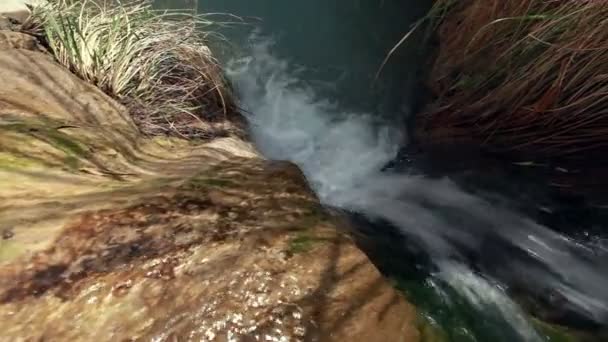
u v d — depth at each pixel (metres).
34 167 2.12
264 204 2.07
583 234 2.96
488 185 3.44
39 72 2.86
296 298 1.63
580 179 3.23
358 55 4.86
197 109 3.59
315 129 4.24
